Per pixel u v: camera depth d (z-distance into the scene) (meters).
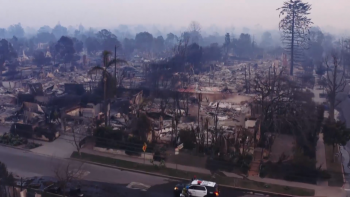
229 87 97.06
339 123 47.78
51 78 115.25
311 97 70.06
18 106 71.69
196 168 41.94
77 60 173.38
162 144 48.22
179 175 40.25
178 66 125.94
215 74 128.88
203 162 42.88
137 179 39.59
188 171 41.03
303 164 40.28
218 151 44.50
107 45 199.62
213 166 41.97
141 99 71.62
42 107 64.81
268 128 50.56
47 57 166.62
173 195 35.97
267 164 41.56
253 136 48.06
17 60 163.00
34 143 49.94
